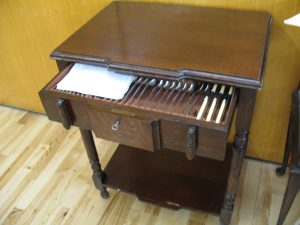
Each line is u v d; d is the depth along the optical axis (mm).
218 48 867
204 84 875
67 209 1362
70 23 1387
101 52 901
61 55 920
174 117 786
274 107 1276
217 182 1259
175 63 825
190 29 973
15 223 1326
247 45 867
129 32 988
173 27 994
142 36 961
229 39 901
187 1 1129
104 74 917
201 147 814
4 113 1933
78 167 1544
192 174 1298
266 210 1280
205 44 891
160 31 978
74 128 1770
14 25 1494
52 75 1663
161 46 902
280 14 1040
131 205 1354
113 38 965
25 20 1453
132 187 1271
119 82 887
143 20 1054
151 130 833
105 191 1357
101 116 873
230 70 778
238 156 926
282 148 1394
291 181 961
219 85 865
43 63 1618
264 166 1457
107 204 1366
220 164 1330
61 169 1542
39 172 1539
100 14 1125
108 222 1300
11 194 1449
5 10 1446
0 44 1612
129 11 1127
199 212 1232
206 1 1102
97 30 1018
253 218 1258
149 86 898
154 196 1230
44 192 1442
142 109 816
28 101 1870
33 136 1750
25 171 1553
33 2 1368
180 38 932
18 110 1947
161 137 855
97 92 865
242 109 817
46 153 1638
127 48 908
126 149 1431
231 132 1416
